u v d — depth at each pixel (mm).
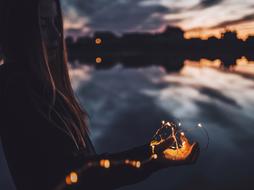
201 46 122312
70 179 829
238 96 17406
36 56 955
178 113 13266
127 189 5754
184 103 15758
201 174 6410
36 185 850
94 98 18031
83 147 1078
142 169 922
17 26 954
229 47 111000
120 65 64812
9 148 881
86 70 47125
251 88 20453
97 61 95438
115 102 16609
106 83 26594
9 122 884
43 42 966
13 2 957
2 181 6102
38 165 853
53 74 1171
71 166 851
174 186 5875
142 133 10047
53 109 950
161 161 959
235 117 12117
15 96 901
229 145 8383
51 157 857
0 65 967
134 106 15234
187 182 6039
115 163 886
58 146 876
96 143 8945
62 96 1063
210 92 19469
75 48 129250
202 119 11906
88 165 858
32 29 954
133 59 105062
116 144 8883
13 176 888
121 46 136625
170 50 135750
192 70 41719
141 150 953
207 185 5902
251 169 6613
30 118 889
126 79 30047
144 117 12531
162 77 31203
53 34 1012
